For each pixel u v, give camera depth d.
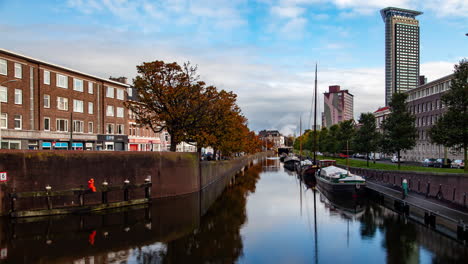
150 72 39.47
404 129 48.88
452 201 28.70
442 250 20.39
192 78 41.25
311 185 55.25
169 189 37.91
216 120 45.25
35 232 23.81
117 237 23.11
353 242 22.42
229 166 75.38
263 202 37.88
